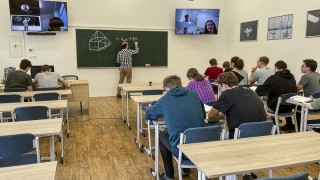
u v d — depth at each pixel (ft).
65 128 15.67
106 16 24.93
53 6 22.79
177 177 9.55
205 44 27.84
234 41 26.89
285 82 13.24
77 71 24.97
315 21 17.78
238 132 7.22
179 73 27.58
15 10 21.88
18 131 7.50
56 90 15.58
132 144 13.02
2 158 6.96
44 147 12.59
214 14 26.07
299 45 19.15
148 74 26.76
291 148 5.97
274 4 21.31
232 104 8.07
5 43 22.99
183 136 6.99
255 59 23.85
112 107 21.36
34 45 23.62
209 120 9.04
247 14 24.68
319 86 13.79
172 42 26.94
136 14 25.63
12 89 14.73
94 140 13.60
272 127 7.63
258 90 13.48
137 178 9.55
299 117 13.79
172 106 8.01
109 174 9.86
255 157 5.46
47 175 4.76
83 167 10.43
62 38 24.17
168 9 26.35
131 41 25.77
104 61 25.44
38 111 10.41
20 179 4.60
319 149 5.92
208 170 4.86
